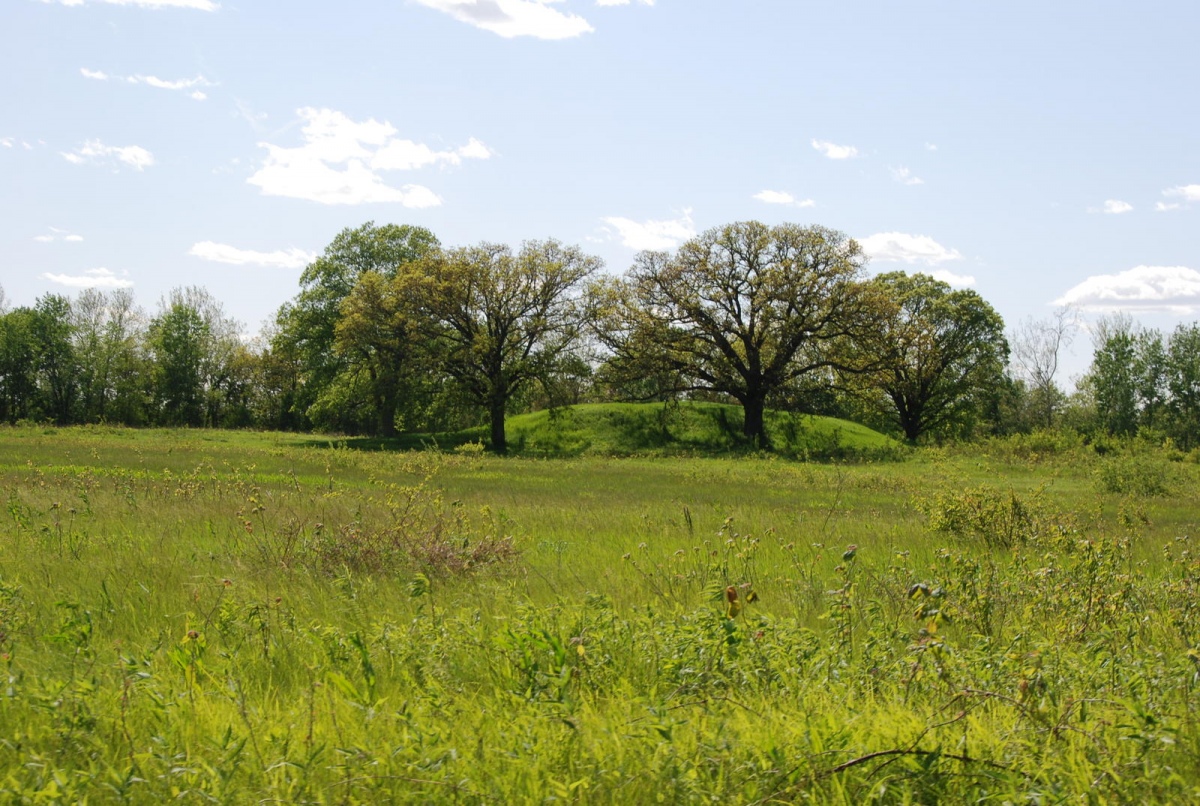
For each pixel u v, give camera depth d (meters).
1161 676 6.02
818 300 51.72
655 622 7.24
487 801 4.08
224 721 5.07
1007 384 72.25
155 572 9.91
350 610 8.33
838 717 5.09
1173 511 23.16
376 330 53.50
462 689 5.86
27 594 8.76
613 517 17.27
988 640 6.93
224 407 86.62
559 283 52.44
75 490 18.47
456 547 11.11
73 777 4.26
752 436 55.78
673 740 4.52
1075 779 4.31
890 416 73.12
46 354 78.62
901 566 10.96
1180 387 71.69
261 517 13.83
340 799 4.14
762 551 12.38
